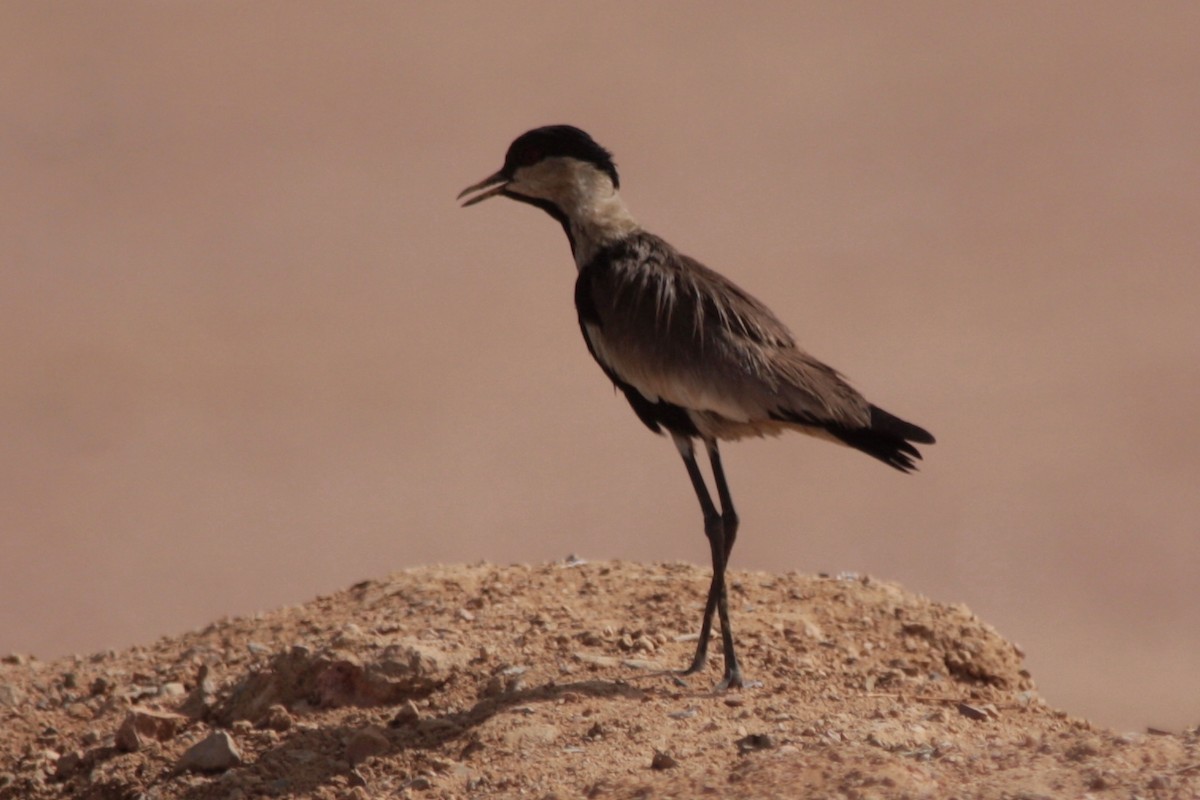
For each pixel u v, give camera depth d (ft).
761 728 28.35
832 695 30.48
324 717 31.09
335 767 29.07
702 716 29.07
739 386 31.07
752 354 31.27
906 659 33.42
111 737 32.73
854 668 32.42
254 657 35.22
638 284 32.45
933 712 29.55
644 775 26.09
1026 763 25.44
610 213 33.86
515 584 37.27
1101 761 25.17
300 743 30.04
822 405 30.89
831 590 36.47
